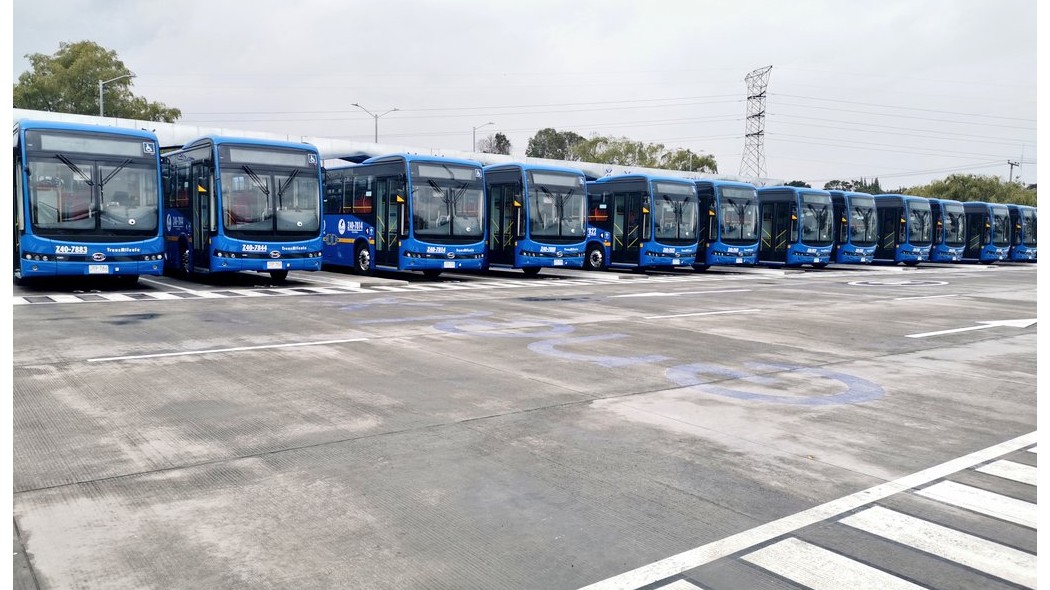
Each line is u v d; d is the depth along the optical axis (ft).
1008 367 31.50
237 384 26.11
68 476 16.94
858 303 58.85
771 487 16.92
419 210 73.41
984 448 19.98
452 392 25.43
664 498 16.19
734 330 41.63
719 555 13.53
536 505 15.72
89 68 175.94
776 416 22.99
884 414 23.41
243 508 15.33
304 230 64.59
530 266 81.71
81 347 32.78
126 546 13.56
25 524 14.40
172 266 73.05
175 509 15.23
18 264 56.34
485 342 35.86
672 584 12.46
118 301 51.21
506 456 18.81
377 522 14.78
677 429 21.38
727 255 96.37
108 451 18.69
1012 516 15.38
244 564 12.96
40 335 35.91
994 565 13.24
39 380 26.27
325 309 48.34
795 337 39.42
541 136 366.63
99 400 23.59
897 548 13.89
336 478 17.11
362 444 19.60
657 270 102.01
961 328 43.91
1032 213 152.15
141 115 183.11
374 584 12.34
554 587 12.33
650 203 89.35
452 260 74.79
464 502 15.83
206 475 17.15
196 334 36.99
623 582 12.52
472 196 76.23
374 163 78.69
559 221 82.89
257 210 62.75
